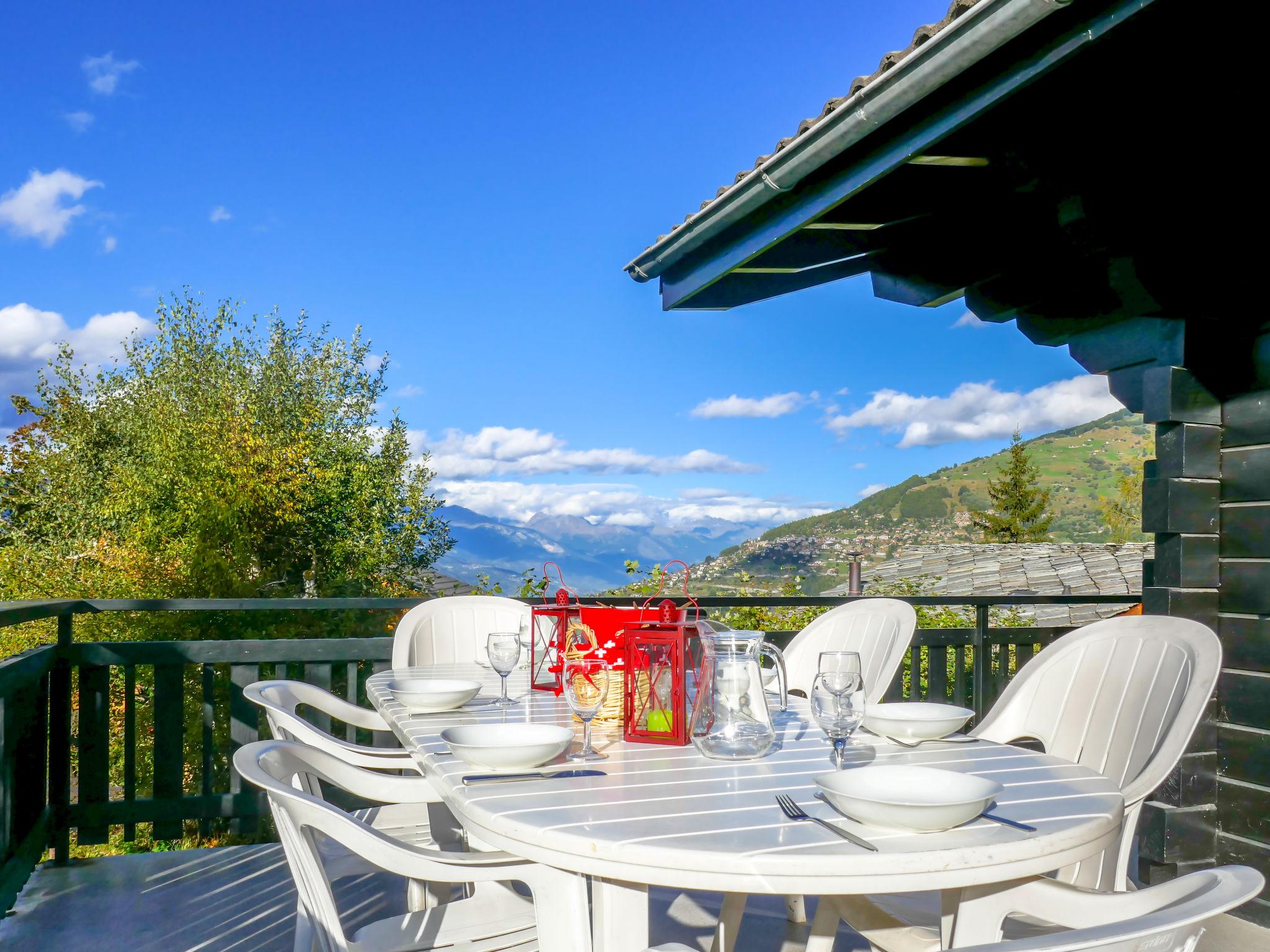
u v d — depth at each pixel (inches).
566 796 54.1
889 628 115.1
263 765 58.9
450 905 68.6
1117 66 96.1
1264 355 111.0
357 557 644.7
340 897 114.6
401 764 90.7
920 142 96.3
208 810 136.8
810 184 113.7
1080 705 82.7
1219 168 110.1
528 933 64.4
